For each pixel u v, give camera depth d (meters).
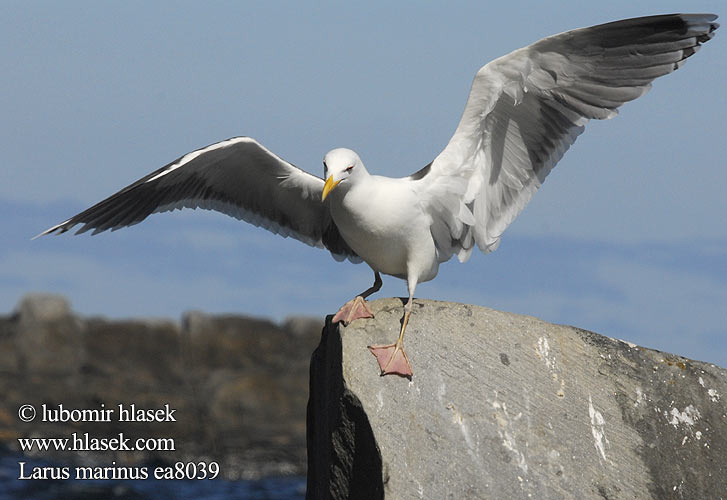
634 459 11.48
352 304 11.93
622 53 11.55
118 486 26.70
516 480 10.97
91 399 31.75
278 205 13.48
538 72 11.59
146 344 33.50
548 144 12.22
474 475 10.88
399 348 11.34
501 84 11.41
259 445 30.91
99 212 12.53
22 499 24.78
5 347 32.53
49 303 33.19
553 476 11.09
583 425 11.52
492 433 11.16
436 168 11.78
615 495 11.19
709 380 12.17
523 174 12.34
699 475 11.57
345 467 11.41
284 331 34.97
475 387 11.38
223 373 33.28
